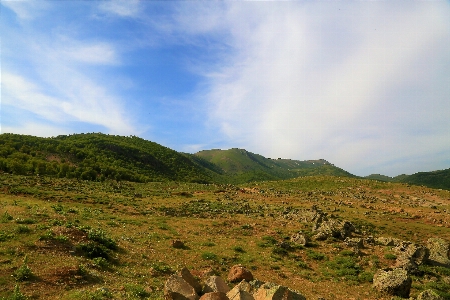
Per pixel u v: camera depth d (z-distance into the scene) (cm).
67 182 6325
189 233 3084
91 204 4134
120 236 2403
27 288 1130
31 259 1405
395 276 1922
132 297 1212
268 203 6012
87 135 17200
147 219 3559
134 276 1567
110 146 14300
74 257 1571
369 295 1859
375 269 2342
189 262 2098
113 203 4466
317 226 3531
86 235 1942
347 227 3466
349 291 1920
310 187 9812
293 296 1182
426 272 2370
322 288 1950
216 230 3347
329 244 3012
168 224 3431
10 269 1252
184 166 18025
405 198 7556
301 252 2775
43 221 2198
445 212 5594
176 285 1232
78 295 1116
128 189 6819
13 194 4047
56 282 1227
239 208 4994
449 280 2194
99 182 7481
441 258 2727
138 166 13475
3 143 10456
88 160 10888
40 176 6894
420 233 4028
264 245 2838
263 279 1986
